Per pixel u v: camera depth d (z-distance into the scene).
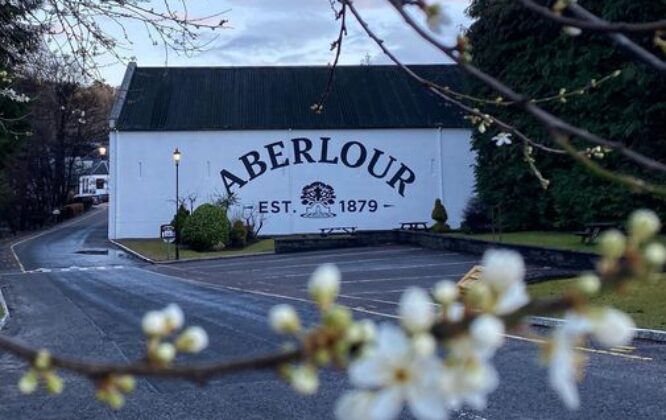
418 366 0.71
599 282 0.73
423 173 33.88
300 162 33.47
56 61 8.06
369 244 28.48
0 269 23.25
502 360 7.44
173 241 28.84
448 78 36.16
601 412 5.61
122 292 16.22
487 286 0.76
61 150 44.38
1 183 35.69
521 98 1.55
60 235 39.34
